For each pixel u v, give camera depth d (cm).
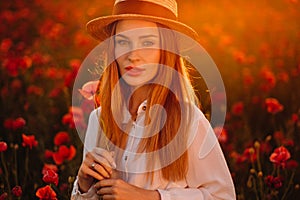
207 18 790
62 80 639
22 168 459
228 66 668
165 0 267
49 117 568
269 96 602
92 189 263
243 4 793
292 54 662
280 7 778
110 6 809
